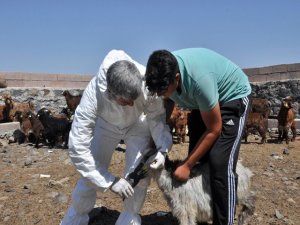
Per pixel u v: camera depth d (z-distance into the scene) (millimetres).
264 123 10047
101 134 4145
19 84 15430
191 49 3764
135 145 4148
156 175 4160
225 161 3820
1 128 11398
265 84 13672
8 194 5922
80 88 16047
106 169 4082
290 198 5711
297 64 13164
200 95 3604
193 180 4078
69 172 7082
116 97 3457
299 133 11875
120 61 3422
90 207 4312
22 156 8930
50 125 9883
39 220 5070
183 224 4055
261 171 7113
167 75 3342
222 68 3811
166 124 4199
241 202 4332
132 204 4285
